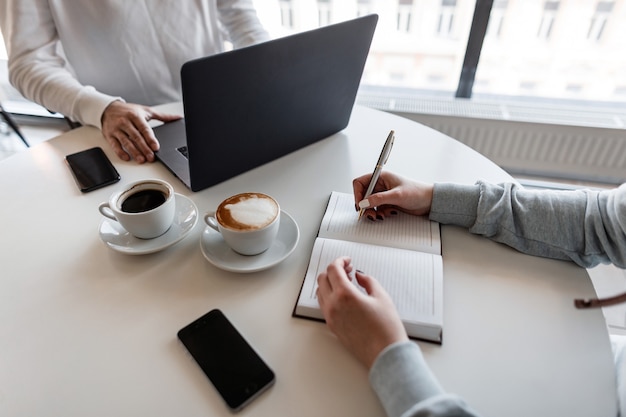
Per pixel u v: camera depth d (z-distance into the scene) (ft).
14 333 1.90
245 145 2.78
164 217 2.28
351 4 5.39
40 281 2.14
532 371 1.78
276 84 2.56
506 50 5.67
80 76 4.13
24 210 2.60
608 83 5.74
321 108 3.08
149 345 1.86
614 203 2.21
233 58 2.21
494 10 5.35
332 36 2.64
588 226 2.27
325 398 1.67
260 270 2.20
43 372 1.75
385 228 2.49
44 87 3.49
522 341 1.90
